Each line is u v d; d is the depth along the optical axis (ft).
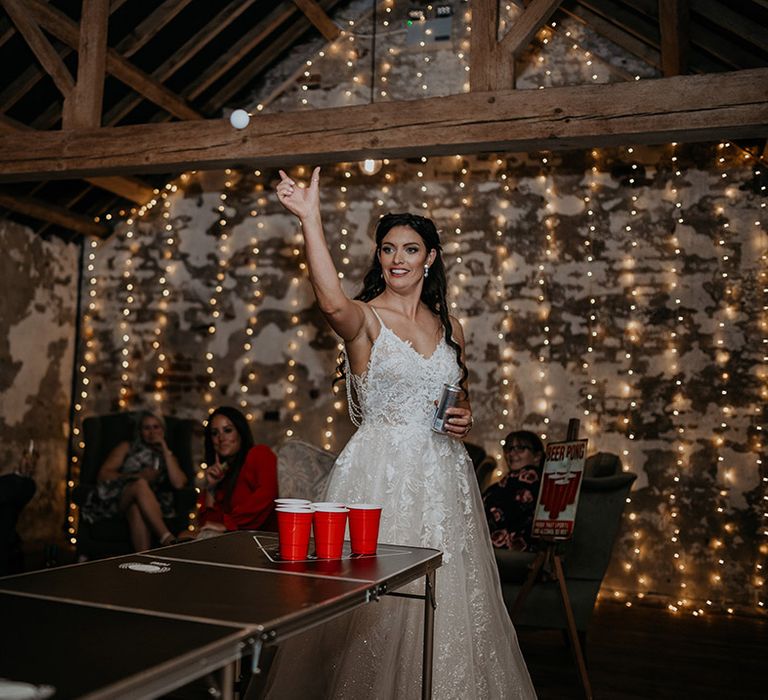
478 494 8.11
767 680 12.21
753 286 18.56
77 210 22.65
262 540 6.64
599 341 19.45
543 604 12.32
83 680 3.03
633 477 12.76
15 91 18.10
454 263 20.54
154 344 22.74
